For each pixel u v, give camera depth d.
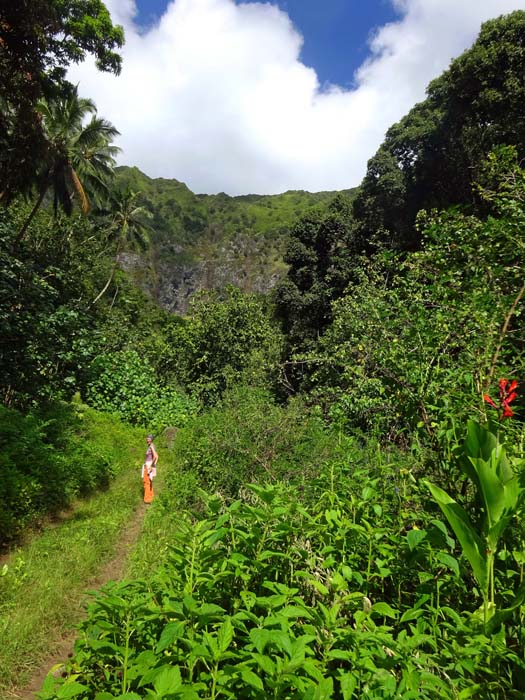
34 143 14.85
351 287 10.90
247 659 1.88
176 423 17.05
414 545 2.26
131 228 34.91
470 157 15.24
